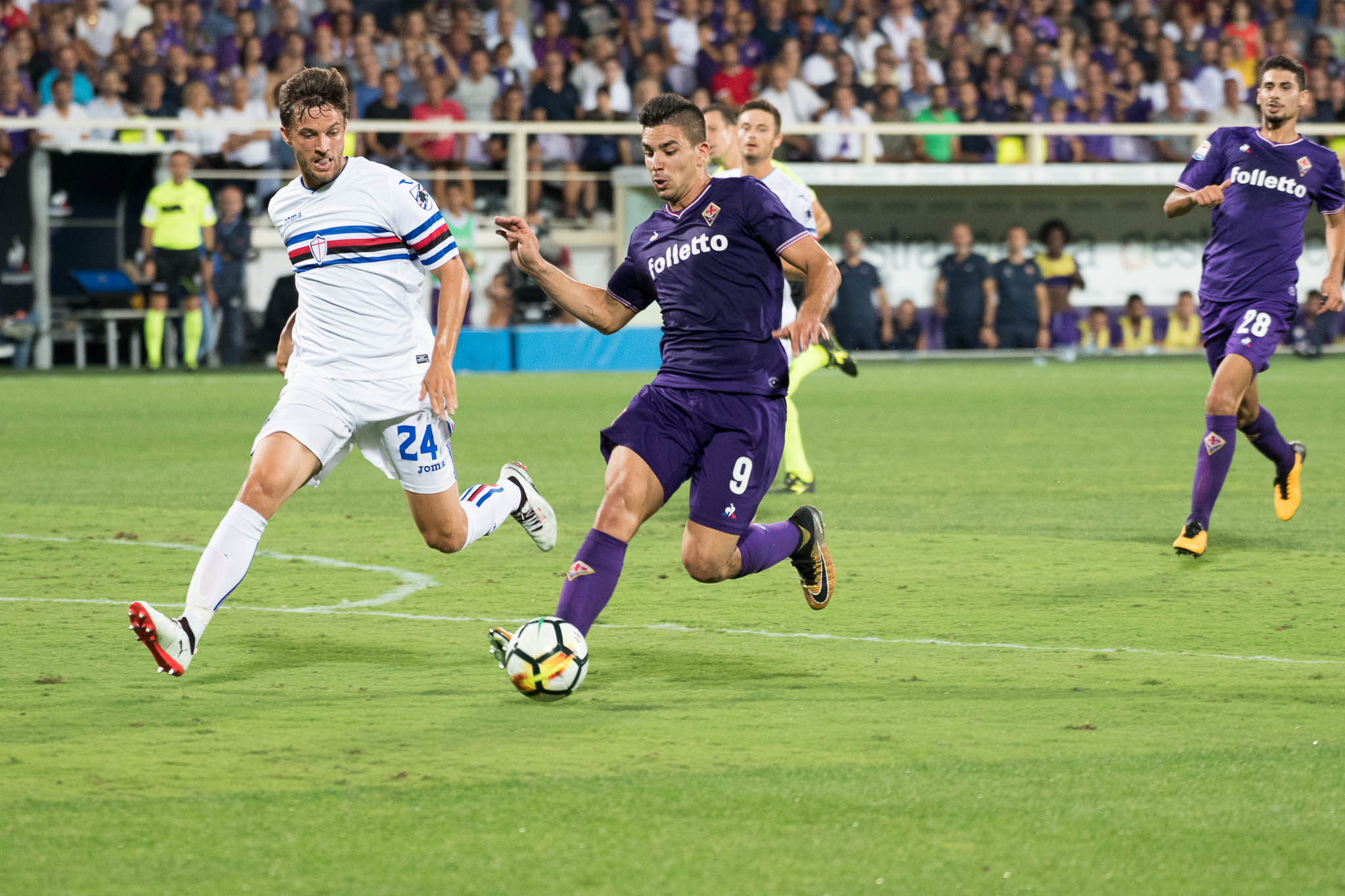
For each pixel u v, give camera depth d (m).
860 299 79.88
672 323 17.36
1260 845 11.62
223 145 73.31
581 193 77.94
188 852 11.40
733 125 31.64
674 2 83.75
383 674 17.19
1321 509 31.33
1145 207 83.56
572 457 40.56
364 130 74.50
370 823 12.03
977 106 85.19
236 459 40.22
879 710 15.60
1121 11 91.69
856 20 86.25
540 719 15.16
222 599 16.66
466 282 17.94
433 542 19.56
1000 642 19.03
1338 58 93.19
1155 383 65.81
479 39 81.75
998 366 76.31
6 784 12.98
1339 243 26.36
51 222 71.94
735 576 18.34
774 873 11.02
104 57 76.81
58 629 19.55
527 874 10.99
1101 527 29.08
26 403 55.94
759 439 17.12
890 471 38.09
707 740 14.40
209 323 72.50
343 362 17.83
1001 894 10.67
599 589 15.99
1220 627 19.98
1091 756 13.91
